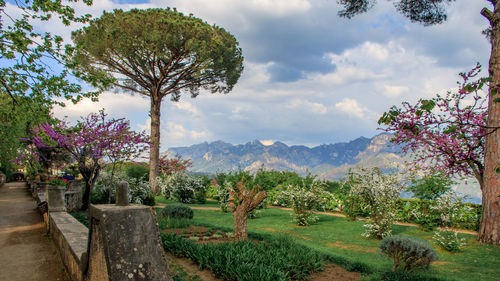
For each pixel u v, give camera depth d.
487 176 10.36
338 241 10.46
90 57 23.27
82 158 12.07
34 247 7.36
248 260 5.56
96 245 2.98
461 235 11.47
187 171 25.09
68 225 7.01
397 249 6.47
